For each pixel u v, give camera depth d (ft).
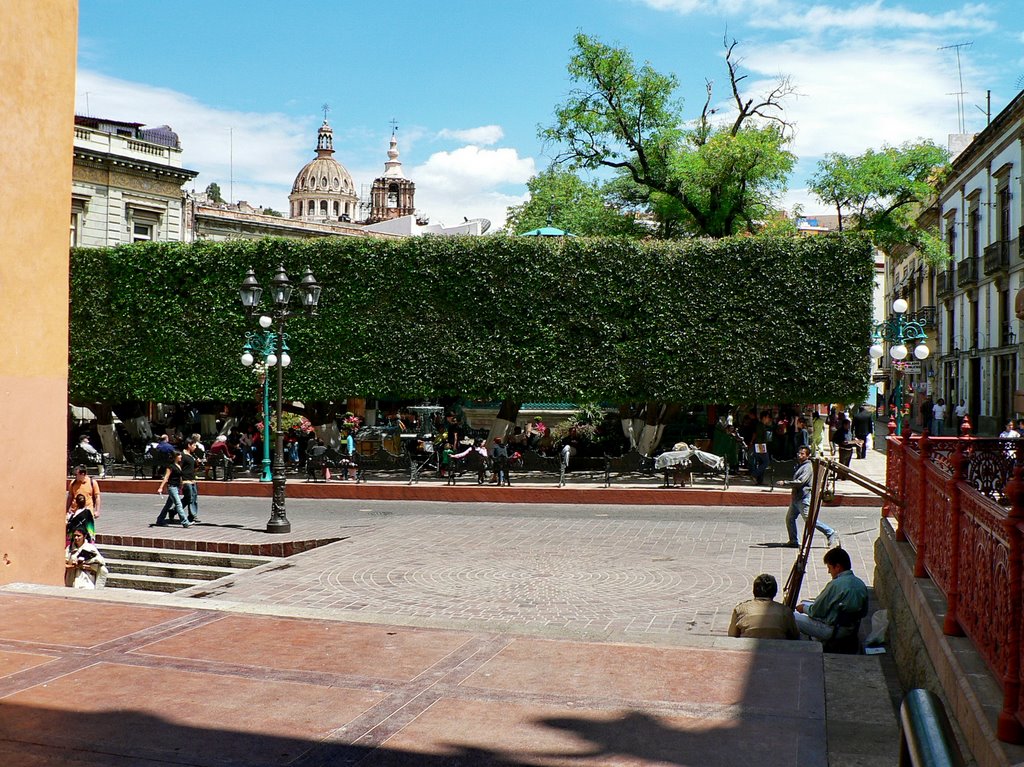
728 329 71.10
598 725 14.43
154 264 83.56
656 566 40.16
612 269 73.10
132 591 24.50
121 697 15.62
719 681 16.67
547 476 73.20
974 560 14.93
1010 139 108.37
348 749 13.39
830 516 55.42
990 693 12.96
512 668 17.40
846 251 69.31
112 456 86.38
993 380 116.78
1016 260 107.04
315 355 79.05
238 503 65.46
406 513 58.95
